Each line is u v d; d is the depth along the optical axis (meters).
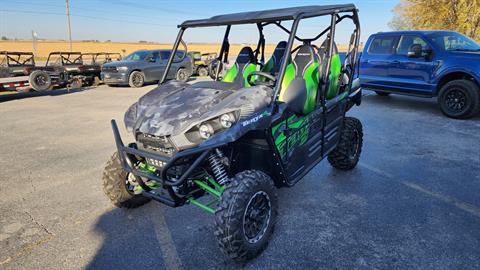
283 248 2.83
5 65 11.38
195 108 2.70
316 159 3.62
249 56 3.83
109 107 9.28
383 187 3.93
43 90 10.94
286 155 3.05
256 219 2.65
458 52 7.11
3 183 4.21
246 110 2.59
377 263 2.61
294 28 2.89
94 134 6.45
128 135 6.34
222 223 2.44
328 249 2.80
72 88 13.46
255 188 2.55
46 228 3.20
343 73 3.96
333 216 3.31
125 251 2.85
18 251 2.86
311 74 3.34
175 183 2.46
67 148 5.59
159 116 2.74
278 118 2.75
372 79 8.58
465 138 5.73
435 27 19.00
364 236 2.97
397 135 5.96
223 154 2.80
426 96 7.66
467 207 3.44
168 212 3.47
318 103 3.46
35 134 6.50
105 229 3.18
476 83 6.84
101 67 14.40
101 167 4.71
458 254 2.70
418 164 4.61
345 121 4.28
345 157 4.16
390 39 8.20
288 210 3.44
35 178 4.36
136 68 13.91
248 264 2.64
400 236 2.96
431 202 3.56
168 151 2.63
